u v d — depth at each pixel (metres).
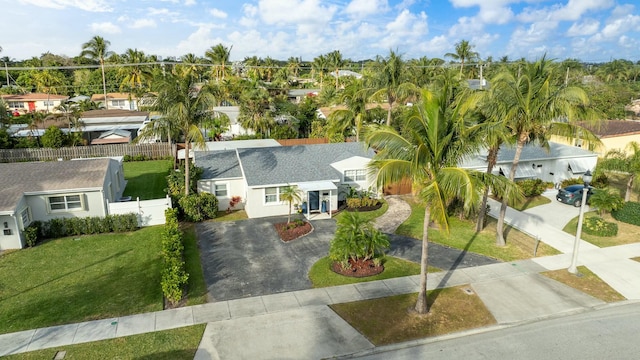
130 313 15.27
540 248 21.92
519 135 20.52
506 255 21.06
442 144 13.83
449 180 13.21
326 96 71.56
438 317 15.34
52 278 18.09
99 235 23.42
